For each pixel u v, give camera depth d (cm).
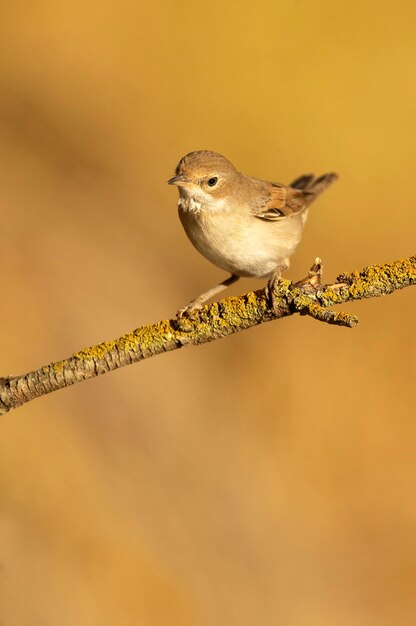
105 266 1428
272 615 1155
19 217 1410
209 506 1227
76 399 1279
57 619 1051
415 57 1395
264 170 1398
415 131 1370
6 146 1471
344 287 617
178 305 1446
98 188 1489
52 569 1089
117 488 1209
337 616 1156
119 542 1137
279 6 1429
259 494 1255
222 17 1447
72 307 1366
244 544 1207
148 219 1493
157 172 1487
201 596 1134
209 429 1312
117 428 1280
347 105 1391
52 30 1482
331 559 1209
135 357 634
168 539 1176
